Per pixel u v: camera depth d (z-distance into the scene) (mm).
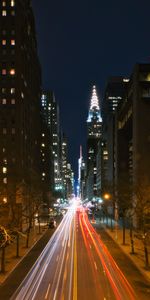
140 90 128875
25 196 119938
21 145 142375
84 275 56625
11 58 144500
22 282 52406
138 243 92562
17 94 142500
